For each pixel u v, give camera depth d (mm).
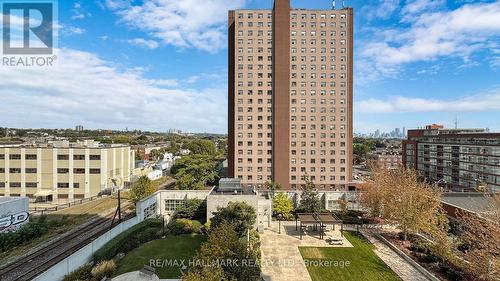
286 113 75312
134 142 178375
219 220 33875
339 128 76062
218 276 17984
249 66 77062
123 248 32938
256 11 76875
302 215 39281
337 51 76500
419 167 98000
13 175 65250
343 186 75812
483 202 40375
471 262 23984
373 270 28453
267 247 34562
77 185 65938
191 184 62406
